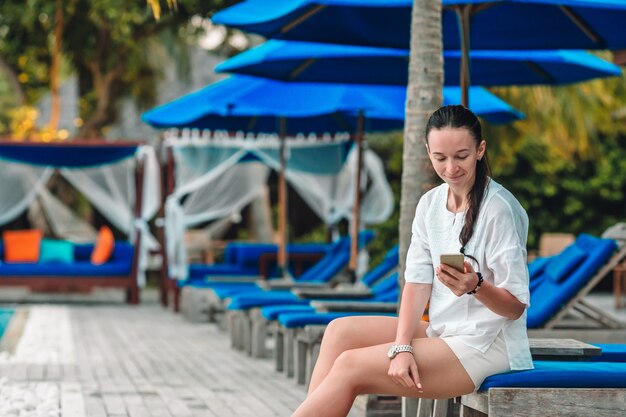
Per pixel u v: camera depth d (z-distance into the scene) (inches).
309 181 602.2
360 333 151.0
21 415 216.1
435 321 147.6
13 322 458.9
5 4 621.6
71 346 362.9
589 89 545.6
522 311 140.6
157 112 430.6
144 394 253.6
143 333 417.7
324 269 460.4
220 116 453.4
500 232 140.4
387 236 758.5
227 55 718.5
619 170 711.7
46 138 683.4
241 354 345.7
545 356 171.8
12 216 594.6
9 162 587.5
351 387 141.3
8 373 289.4
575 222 721.0
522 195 717.3
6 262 581.6
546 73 320.8
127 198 609.9
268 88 388.2
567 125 550.9
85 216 750.5
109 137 866.1
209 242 737.0
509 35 271.1
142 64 739.4
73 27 668.1
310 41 260.2
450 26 271.4
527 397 142.8
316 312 275.1
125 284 575.5
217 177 608.7
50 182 716.0
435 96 215.5
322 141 561.9
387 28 260.4
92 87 729.6
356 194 402.6
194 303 470.0
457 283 134.6
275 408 234.5
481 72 323.6
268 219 769.6
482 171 143.4
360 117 402.6
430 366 141.3
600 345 187.8
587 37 265.3
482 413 154.9
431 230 147.6
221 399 246.8
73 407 231.1
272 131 462.6
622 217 724.0
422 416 174.7
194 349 360.5
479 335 142.1
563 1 215.0
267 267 550.6
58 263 574.9
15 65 686.5
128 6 595.5
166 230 550.3
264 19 233.1
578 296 245.1
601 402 144.6
